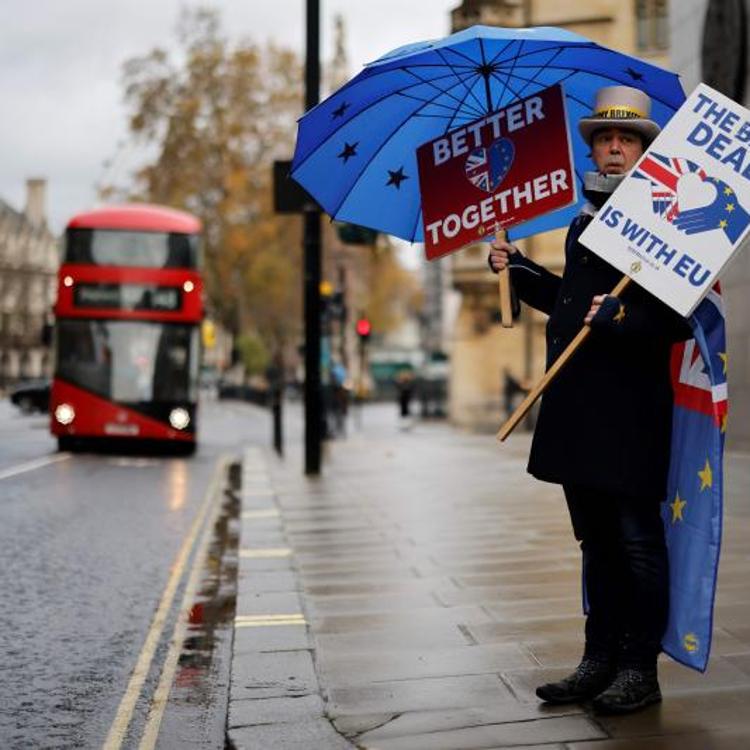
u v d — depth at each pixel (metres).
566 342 3.73
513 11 27.14
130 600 6.55
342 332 30.34
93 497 12.33
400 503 10.81
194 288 19.92
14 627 5.81
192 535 9.41
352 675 4.42
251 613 5.68
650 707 3.75
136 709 4.33
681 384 3.73
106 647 5.38
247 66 54.53
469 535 8.38
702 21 14.11
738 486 10.44
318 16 13.89
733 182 3.50
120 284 19.69
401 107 4.23
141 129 54.03
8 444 22.28
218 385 72.38
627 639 3.75
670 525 3.75
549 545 7.75
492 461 16.58
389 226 4.48
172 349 19.75
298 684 4.30
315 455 14.43
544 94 4.06
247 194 55.62
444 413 37.81
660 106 4.12
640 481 3.60
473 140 4.20
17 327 99.06
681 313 3.46
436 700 4.00
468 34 3.88
